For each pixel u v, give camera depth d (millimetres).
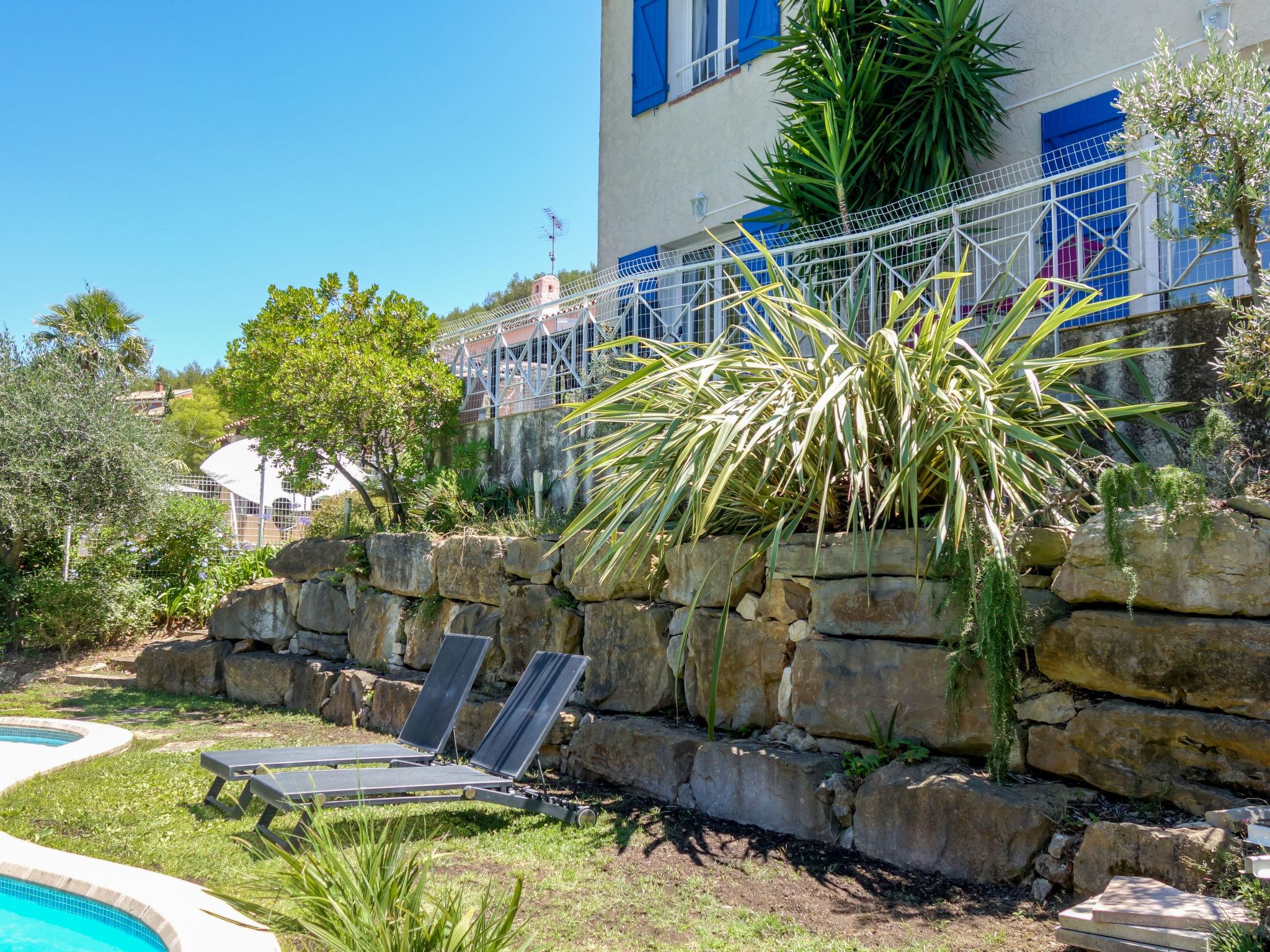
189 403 44938
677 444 5121
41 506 11531
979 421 4547
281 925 3377
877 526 5000
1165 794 3643
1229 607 3576
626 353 8680
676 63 12172
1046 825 3684
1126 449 5160
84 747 6973
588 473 6824
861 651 4730
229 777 4871
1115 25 7859
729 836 4566
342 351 9359
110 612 11938
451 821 4984
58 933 4098
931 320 5023
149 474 12359
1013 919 3424
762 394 5219
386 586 8516
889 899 3717
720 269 8180
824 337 5812
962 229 6516
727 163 11188
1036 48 8414
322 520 11695
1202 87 4219
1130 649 3787
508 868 4176
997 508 4465
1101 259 7188
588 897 3805
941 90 8031
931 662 4453
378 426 9469
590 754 5738
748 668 5355
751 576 5469
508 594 7133
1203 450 4145
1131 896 3045
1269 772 3395
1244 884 2863
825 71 8508
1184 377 5070
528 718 5219
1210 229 4324
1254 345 4109
